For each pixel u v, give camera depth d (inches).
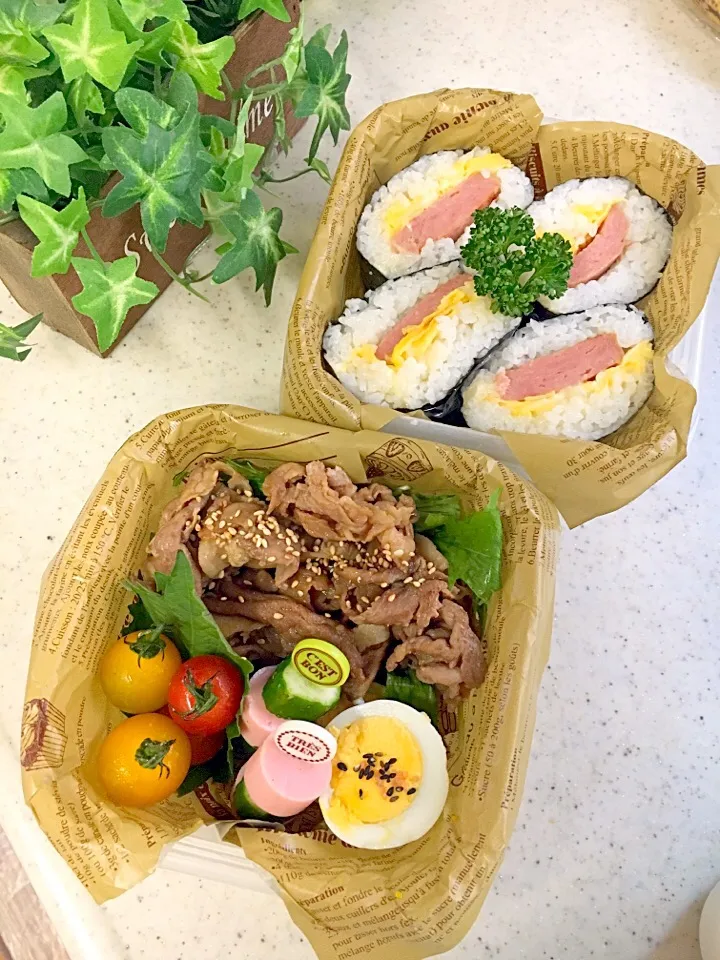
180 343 14.6
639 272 13.6
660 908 12.6
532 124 13.4
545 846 12.8
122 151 9.8
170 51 10.5
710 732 13.4
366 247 13.9
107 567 11.1
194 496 11.4
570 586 13.8
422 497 12.0
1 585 13.4
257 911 12.3
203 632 10.4
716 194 12.7
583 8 16.8
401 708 11.1
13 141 9.5
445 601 11.4
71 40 9.4
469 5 16.7
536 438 12.0
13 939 12.3
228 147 12.5
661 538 14.1
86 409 14.2
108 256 12.1
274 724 10.7
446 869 10.1
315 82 12.7
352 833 10.7
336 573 11.6
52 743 10.3
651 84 16.4
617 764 13.2
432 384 12.9
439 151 14.0
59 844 9.9
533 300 12.9
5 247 11.1
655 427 12.2
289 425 11.6
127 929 12.2
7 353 11.7
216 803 11.2
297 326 12.2
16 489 13.8
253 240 12.3
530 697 10.8
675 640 13.7
